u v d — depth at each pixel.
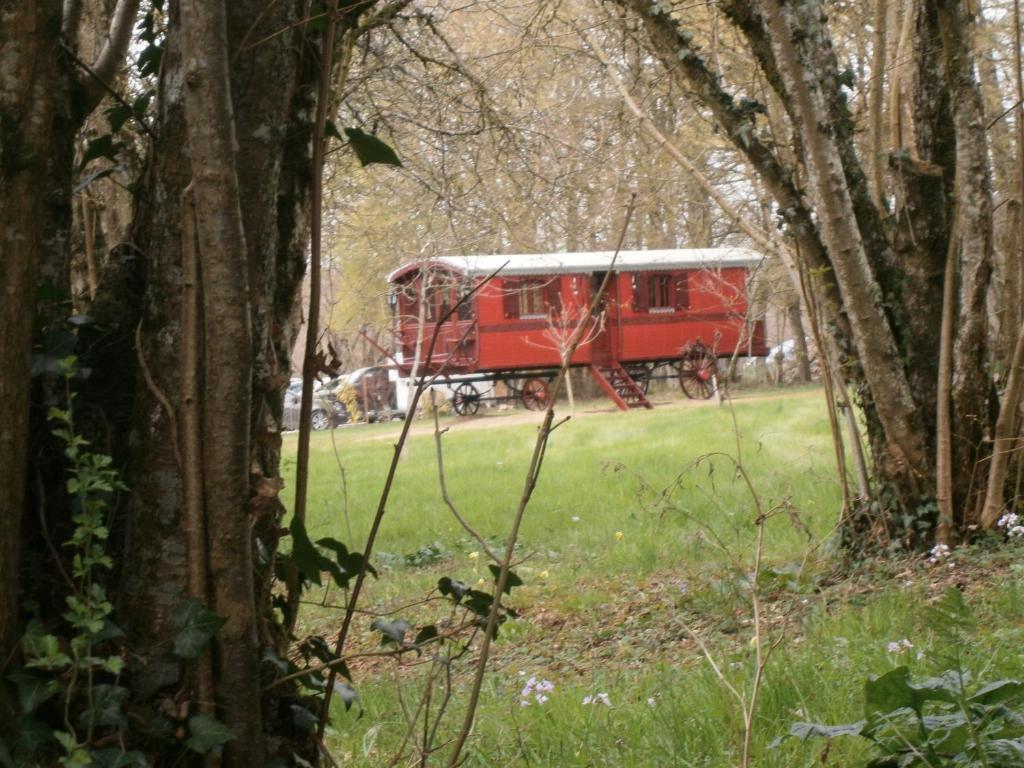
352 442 28.58
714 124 11.69
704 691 5.52
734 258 34.53
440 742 5.46
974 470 9.35
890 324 9.63
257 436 3.17
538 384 37.56
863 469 9.77
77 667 2.74
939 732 3.40
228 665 2.95
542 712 5.71
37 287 2.98
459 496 16.59
